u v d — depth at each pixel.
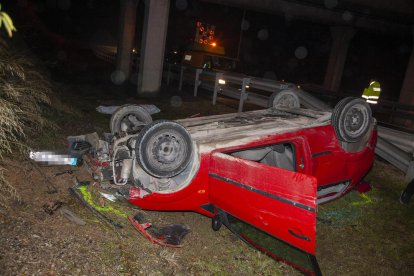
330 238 4.77
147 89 13.74
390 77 35.22
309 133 4.76
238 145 4.14
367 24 24.19
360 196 6.01
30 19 26.86
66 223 3.81
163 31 13.65
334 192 5.52
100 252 3.44
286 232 3.52
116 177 4.39
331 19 23.14
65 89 12.48
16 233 3.43
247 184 3.67
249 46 41.78
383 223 5.23
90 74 19.25
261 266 3.84
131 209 4.52
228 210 4.01
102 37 46.50
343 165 5.21
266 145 4.38
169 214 4.75
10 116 4.47
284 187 3.40
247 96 11.07
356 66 36.94
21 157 5.01
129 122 5.23
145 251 3.68
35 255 3.17
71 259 3.23
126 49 19.34
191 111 11.10
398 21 23.23
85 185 4.57
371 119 5.37
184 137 3.85
